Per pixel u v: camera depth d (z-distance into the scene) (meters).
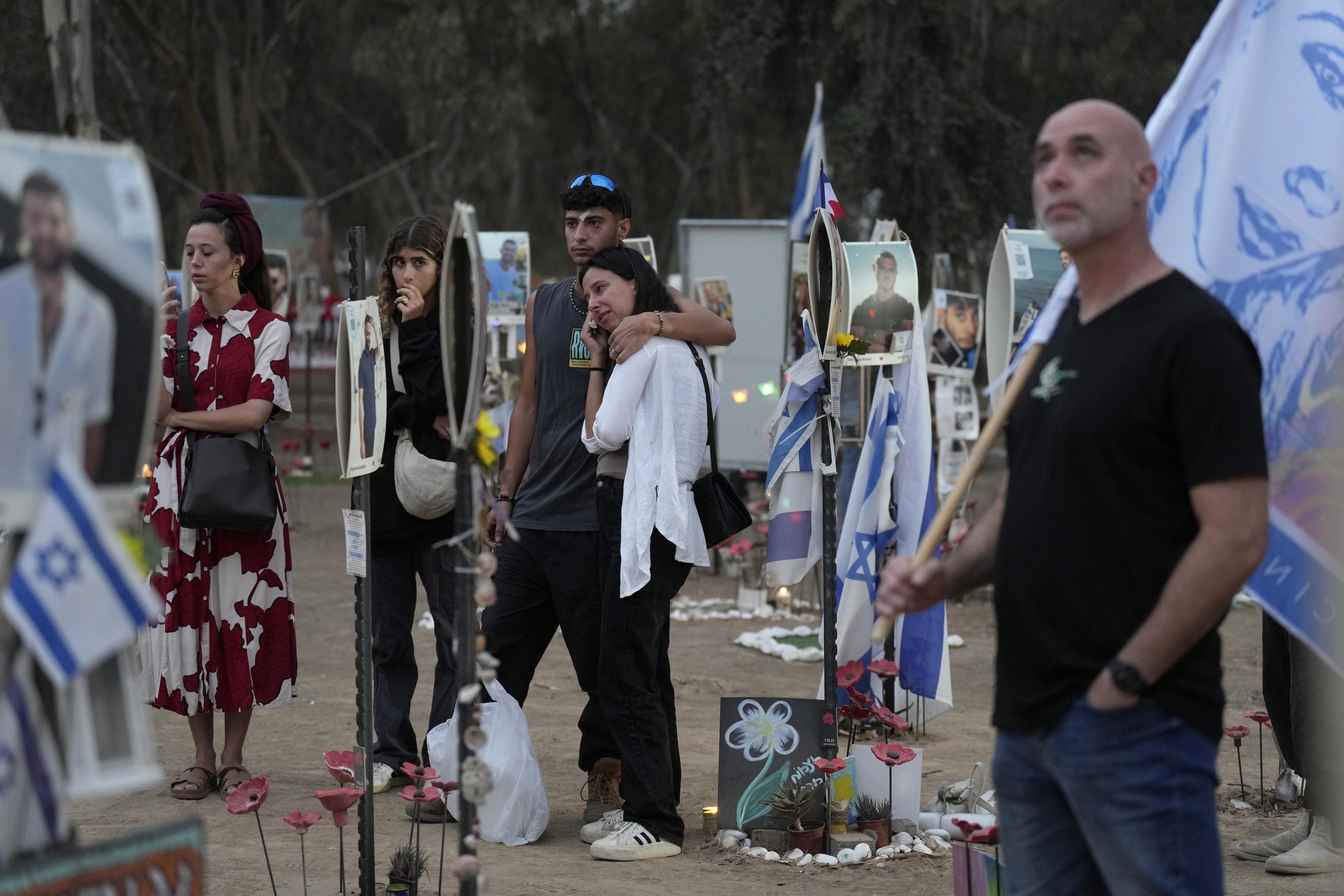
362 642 3.88
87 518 2.14
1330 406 3.10
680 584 4.78
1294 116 3.28
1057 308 2.76
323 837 4.95
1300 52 3.30
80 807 5.33
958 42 22.12
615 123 38.03
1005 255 5.95
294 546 14.33
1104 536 2.48
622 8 36.19
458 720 3.07
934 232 21.25
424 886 4.36
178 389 5.38
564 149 38.12
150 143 29.86
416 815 5.17
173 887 2.31
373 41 29.70
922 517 6.21
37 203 2.14
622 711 4.72
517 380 11.11
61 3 16.34
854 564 6.28
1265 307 3.22
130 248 2.24
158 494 5.38
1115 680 2.43
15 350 2.12
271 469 5.47
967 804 5.27
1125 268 2.57
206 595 5.41
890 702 6.49
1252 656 9.03
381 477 5.49
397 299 5.45
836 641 4.84
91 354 2.19
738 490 15.48
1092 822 2.51
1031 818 2.67
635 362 4.59
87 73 16.56
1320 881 4.50
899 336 5.92
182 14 27.06
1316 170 3.25
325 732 6.79
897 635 6.39
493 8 30.17
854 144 21.56
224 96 28.17
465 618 3.09
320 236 27.52
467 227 3.06
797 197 14.94
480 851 4.84
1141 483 2.46
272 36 30.39
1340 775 4.55
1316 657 4.54
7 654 2.18
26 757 2.19
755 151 31.95
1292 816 5.38
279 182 34.97
